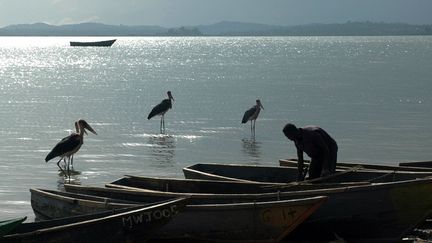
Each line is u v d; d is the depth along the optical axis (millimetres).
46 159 24250
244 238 14977
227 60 111375
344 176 18047
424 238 16281
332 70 80375
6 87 57812
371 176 17984
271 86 57375
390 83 59531
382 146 28359
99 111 40375
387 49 163750
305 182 17062
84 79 67875
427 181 15141
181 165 25172
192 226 15148
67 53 153500
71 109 41250
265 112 39625
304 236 15945
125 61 110438
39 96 49406
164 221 14016
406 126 33750
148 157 26703
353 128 33156
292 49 174000
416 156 26219
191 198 15977
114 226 13906
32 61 112750
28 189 21453
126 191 16859
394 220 15422
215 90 53938
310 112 39500
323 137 17375
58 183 22359
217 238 15109
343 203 15445
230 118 37344
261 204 14797
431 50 153000
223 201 15852
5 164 25281
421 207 15281
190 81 63875
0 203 19734
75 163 25578
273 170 19531
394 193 15266
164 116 38000
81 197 16703
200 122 35906
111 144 29484
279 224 14734
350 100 45781
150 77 70312
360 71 77938
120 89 55469
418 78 65438
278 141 30047
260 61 106625
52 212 16859
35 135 31578
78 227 13844
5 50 182000
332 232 15734
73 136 24562
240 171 19859
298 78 67062
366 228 15586
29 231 14719
